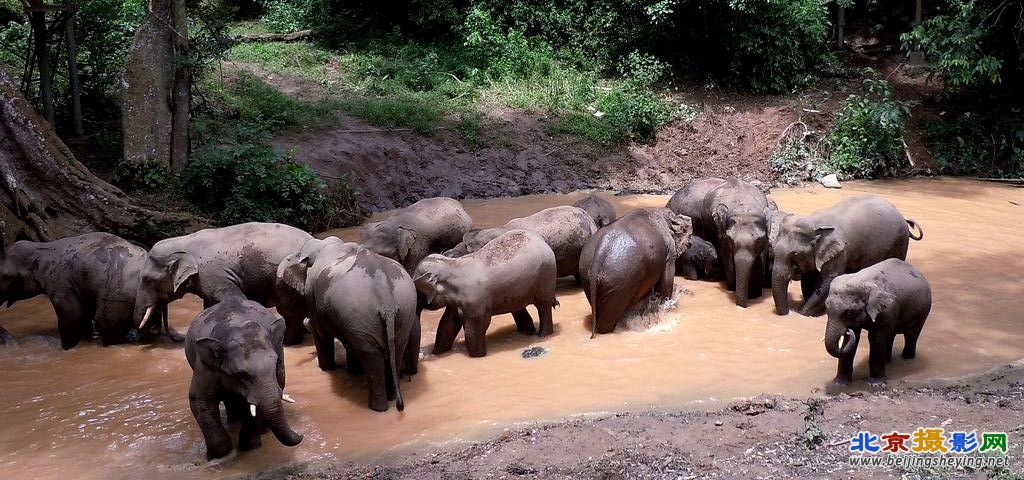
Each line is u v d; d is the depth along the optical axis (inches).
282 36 1045.8
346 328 321.7
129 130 623.8
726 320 414.9
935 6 956.0
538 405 323.6
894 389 325.4
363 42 1010.1
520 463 265.3
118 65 736.3
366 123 783.7
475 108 849.5
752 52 895.1
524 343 394.3
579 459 265.4
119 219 552.4
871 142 790.5
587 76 930.1
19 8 774.5
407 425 313.3
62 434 312.5
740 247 431.5
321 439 304.3
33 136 538.3
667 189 751.7
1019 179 757.3
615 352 376.5
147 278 383.2
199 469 283.9
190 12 697.0
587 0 1012.5
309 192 620.1
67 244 409.7
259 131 639.8
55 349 406.9
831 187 748.0
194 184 609.0
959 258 500.4
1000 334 379.6
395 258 414.0
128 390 354.6
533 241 389.4
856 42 999.6
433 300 372.2
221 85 808.9
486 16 965.2
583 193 743.7
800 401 316.2
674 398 326.6
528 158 788.0
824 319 413.7
